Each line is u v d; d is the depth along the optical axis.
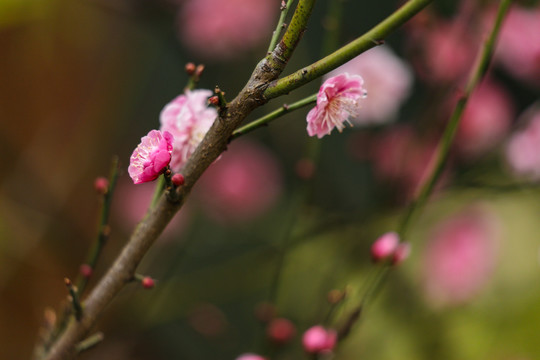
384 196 1.21
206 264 1.43
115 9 1.38
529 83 1.34
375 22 1.34
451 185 1.25
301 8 0.77
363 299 0.88
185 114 0.82
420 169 1.24
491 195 1.24
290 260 1.30
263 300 1.40
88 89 1.59
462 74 1.25
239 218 1.49
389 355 1.30
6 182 1.43
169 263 1.40
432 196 1.28
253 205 1.49
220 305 1.44
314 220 1.37
